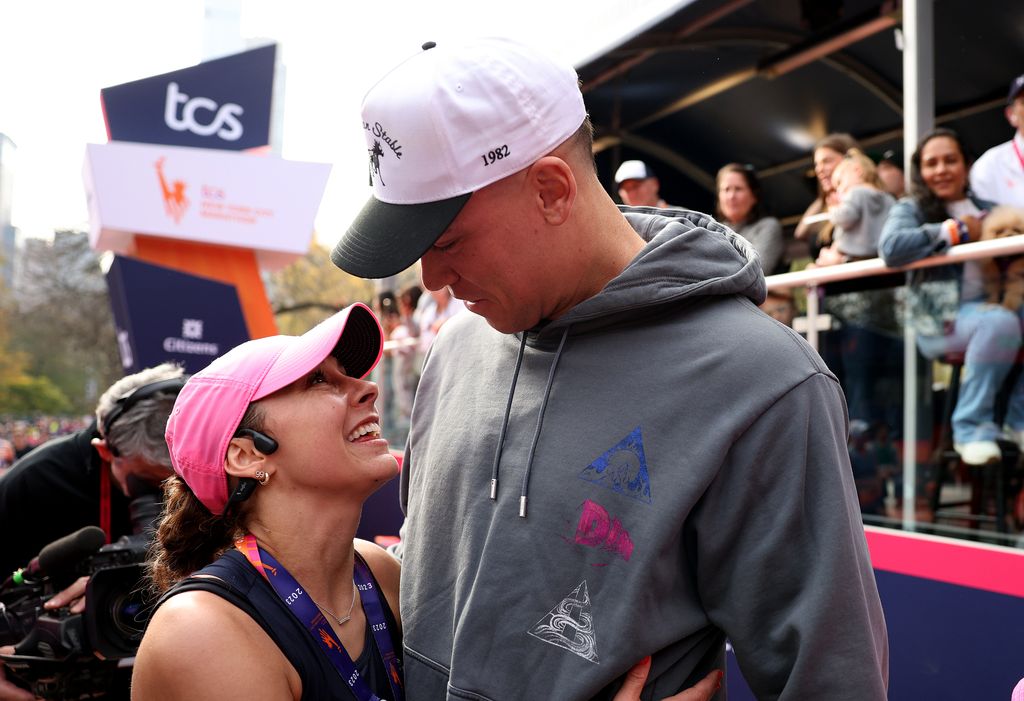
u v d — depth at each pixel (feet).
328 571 4.29
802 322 9.67
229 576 3.95
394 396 17.85
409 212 3.88
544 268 4.03
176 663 3.67
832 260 10.09
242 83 15.93
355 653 4.33
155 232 14.75
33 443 63.87
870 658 3.58
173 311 15.26
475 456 4.42
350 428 4.33
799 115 12.64
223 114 15.84
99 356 81.00
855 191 9.86
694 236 4.11
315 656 3.98
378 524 14.21
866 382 8.95
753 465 3.73
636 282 3.99
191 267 15.66
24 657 5.62
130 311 14.97
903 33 9.85
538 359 4.35
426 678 4.33
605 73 12.16
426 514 4.65
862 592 3.64
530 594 4.00
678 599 3.91
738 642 3.83
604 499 3.92
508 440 4.29
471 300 4.23
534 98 3.86
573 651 3.87
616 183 13.52
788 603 3.71
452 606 4.38
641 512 3.83
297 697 3.92
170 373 7.01
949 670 6.26
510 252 3.96
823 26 10.85
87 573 5.83
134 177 14.65
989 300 7.79
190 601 3.83
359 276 3.89
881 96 11.73
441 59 3.86
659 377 3.96
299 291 55.26
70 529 7.81
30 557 7.89
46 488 7.55
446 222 3.79
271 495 4.23
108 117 15.17
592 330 4.18
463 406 4.68
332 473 4.19
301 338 4.36
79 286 77.30
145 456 6.49
